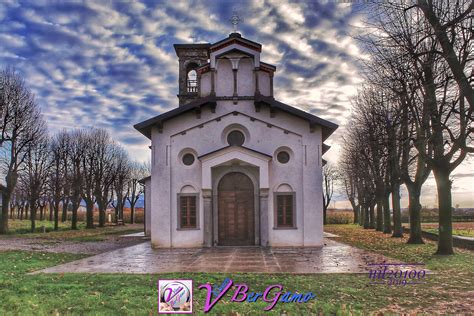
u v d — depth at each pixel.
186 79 36.75
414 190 28.17
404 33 17.36
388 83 24.09
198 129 25.92
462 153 20.69
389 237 35.06
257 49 26.52
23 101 43.69
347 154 54.62
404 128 26.08
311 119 25.08
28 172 49.78
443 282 13.36
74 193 56.34
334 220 82.00
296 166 25.52
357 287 12.59
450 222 21.14
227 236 25.52
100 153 62.81
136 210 106.62
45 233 45.84
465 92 14.80
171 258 20.08
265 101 25.41
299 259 19.22
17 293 12.01
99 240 34.38
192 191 25.58
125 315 9.57
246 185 25.66
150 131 27.03
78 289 12.42
